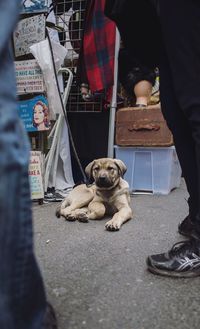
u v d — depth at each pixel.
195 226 1.00
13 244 0.39
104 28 2.21
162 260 0.98
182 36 0.90
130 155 2.37
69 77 2.16
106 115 2.43
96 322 0.72
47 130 2.06
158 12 0.97
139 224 1.54
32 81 2.03
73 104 2.52
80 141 2.50
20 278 0.41
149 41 1.17
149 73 2.34
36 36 2.04
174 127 1.11
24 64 2.03
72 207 1.76
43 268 1.02
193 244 0.98
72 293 0.86
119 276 0.96
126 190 1.80
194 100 0.91
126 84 2.41
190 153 1.09
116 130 2.37
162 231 1.42
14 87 0.42
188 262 0.95
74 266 1.04
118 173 1.80
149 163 2.34
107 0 1.18
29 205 0.42
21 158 0.40
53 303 0.80
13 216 0.39
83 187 1.89
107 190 1.76
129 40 1.21
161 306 0.79
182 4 0.89
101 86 2.22
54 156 2.13
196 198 1.13
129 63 2.32
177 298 0.83
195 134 0.93
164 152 2.27
